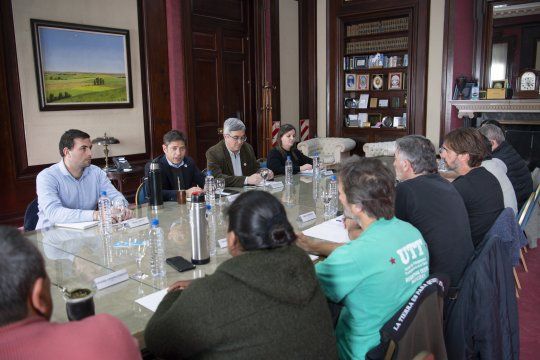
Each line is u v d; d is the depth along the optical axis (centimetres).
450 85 657
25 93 446
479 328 168
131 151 545
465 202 228
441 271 182
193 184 329
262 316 102
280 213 116
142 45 544
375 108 751
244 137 361
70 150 265
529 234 389
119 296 147
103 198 261
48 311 84
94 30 492
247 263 106
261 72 680
